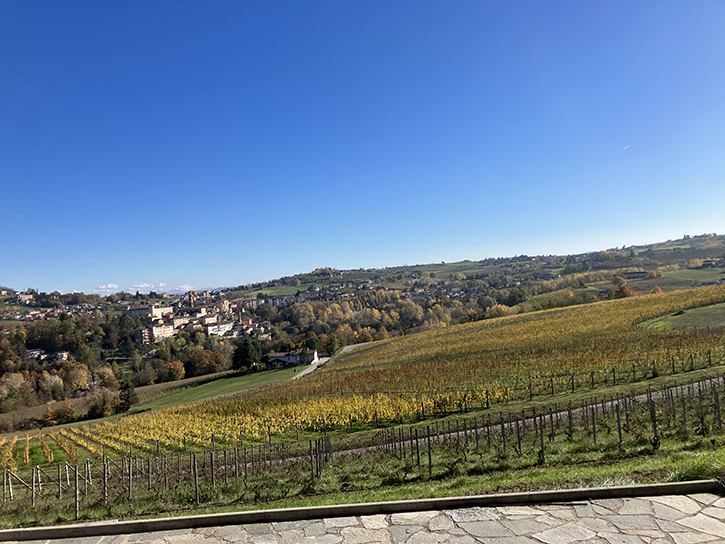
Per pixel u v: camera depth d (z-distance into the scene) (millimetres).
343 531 5594
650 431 13594
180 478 16672
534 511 5707
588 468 9297
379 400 36344
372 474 13125
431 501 6090
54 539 6145
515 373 41469
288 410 39094
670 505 5504
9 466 29359
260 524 6027
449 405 31562
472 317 125500
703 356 33688
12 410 80188
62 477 22656
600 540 4797
